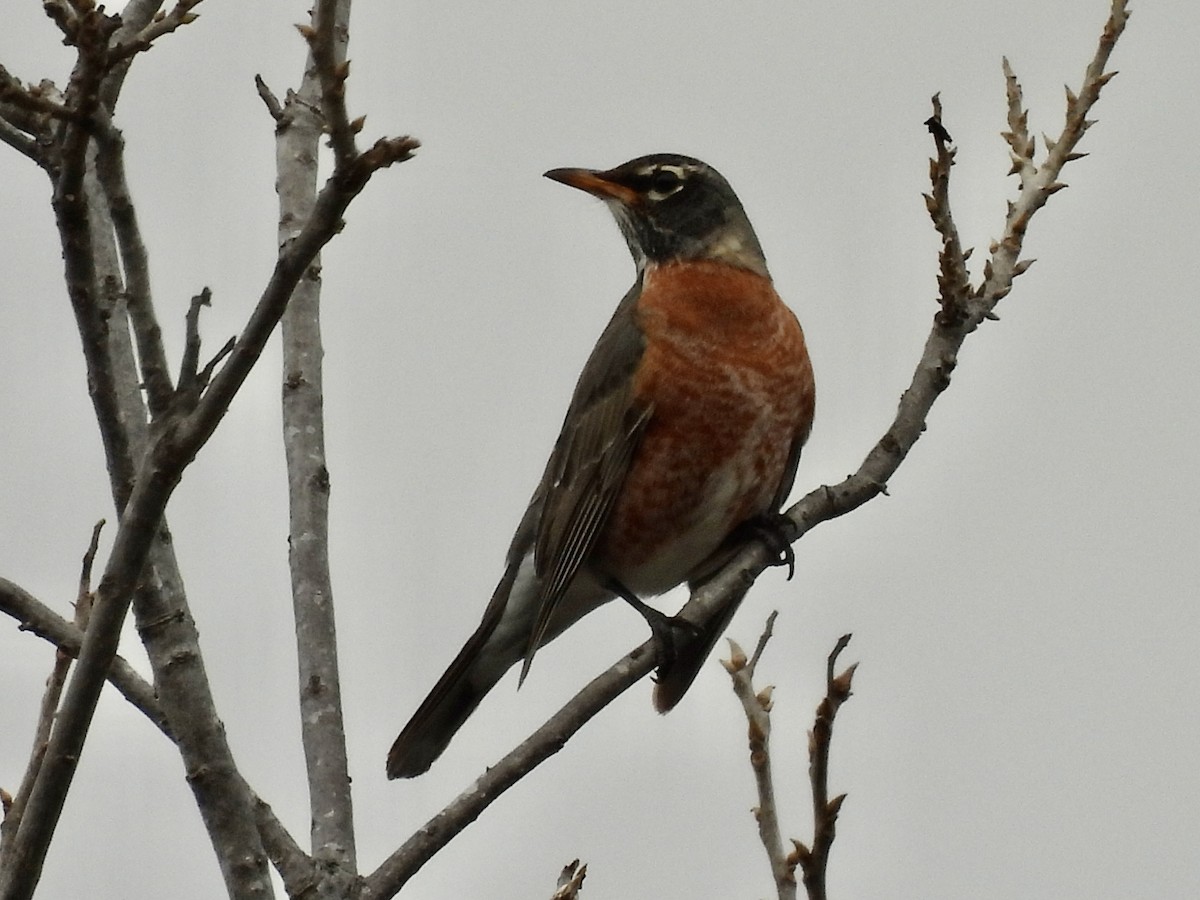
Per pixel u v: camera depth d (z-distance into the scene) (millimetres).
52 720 8539
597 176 14125
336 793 8820
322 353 10742
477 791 8430
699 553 13219
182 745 7598
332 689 9273
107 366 7301
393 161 6234
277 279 6473
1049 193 10664
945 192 10320
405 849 8234
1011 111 10805
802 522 11820
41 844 6918
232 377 6664
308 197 11102
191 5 6832
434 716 12898
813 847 8039
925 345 11031
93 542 9469
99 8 6469
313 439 10312
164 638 7703
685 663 12008
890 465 11398
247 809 7582
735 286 13172
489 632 13164
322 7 6059
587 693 8914
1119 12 10531
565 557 12805
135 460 8055
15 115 7539
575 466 13047
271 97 10422
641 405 12867
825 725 8133
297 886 8039
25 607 8539
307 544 9852
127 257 7090
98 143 7078
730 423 12844
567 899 8586
